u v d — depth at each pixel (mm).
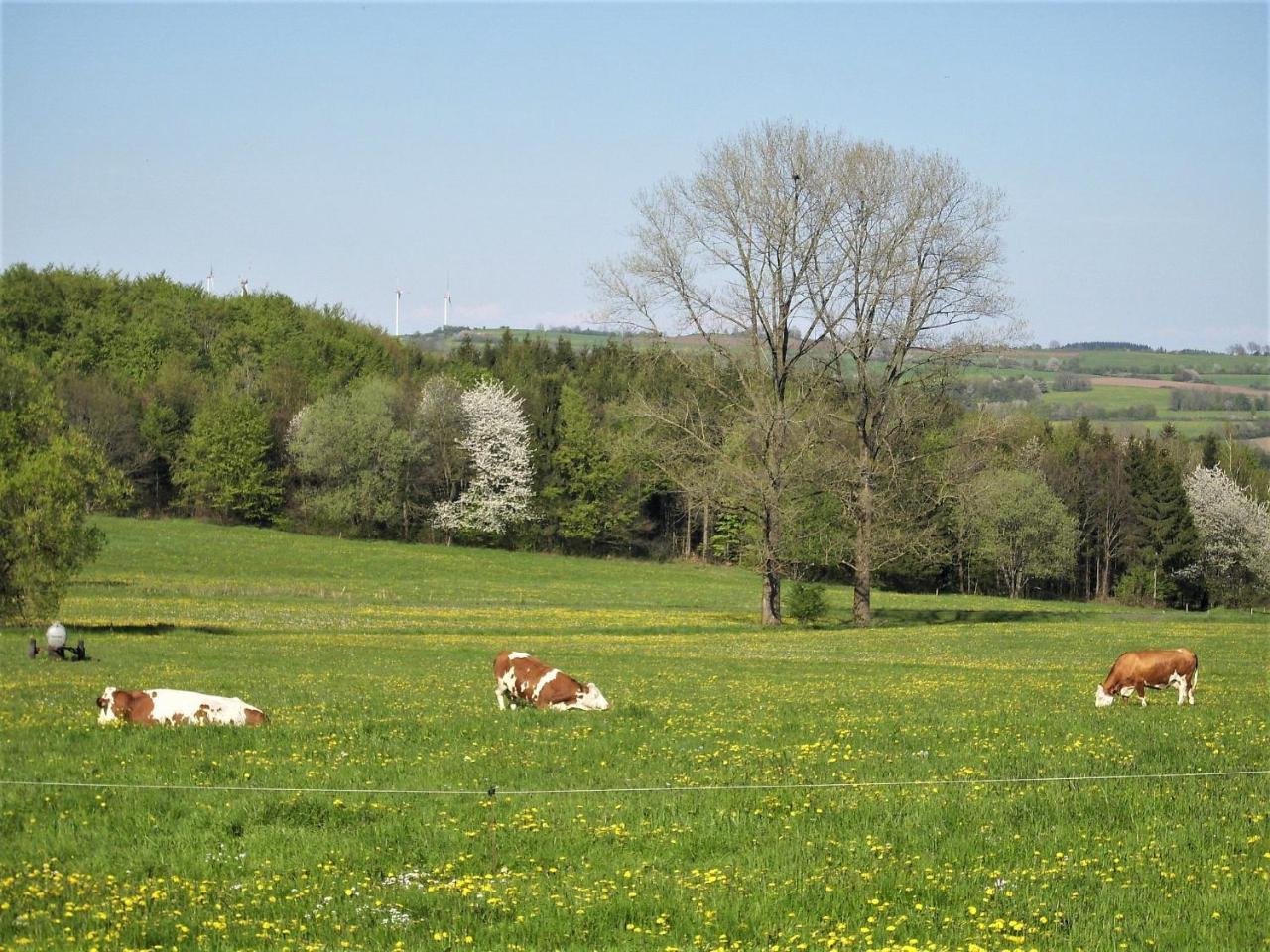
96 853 15594
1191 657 29328
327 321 164750
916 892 13758
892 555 65438
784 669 41406
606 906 13453
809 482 63000
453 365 161875
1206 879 14039
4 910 13461
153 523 118812
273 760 20391
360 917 13266
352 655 44938
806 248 61531
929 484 65375
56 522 49188
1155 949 12031
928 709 27766
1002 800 17297
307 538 119625
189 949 12398
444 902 13727
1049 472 125688
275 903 13766
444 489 132875
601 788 18484
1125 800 17203
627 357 65375
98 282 152500
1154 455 119875
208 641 49438
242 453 123500
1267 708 28000
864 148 61281
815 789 18156
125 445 122750
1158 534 114625
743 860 15086
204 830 16469
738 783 18781
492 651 48094
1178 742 21875
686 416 64562
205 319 156250
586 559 126062
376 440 125000
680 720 24984
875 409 63625
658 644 53219
